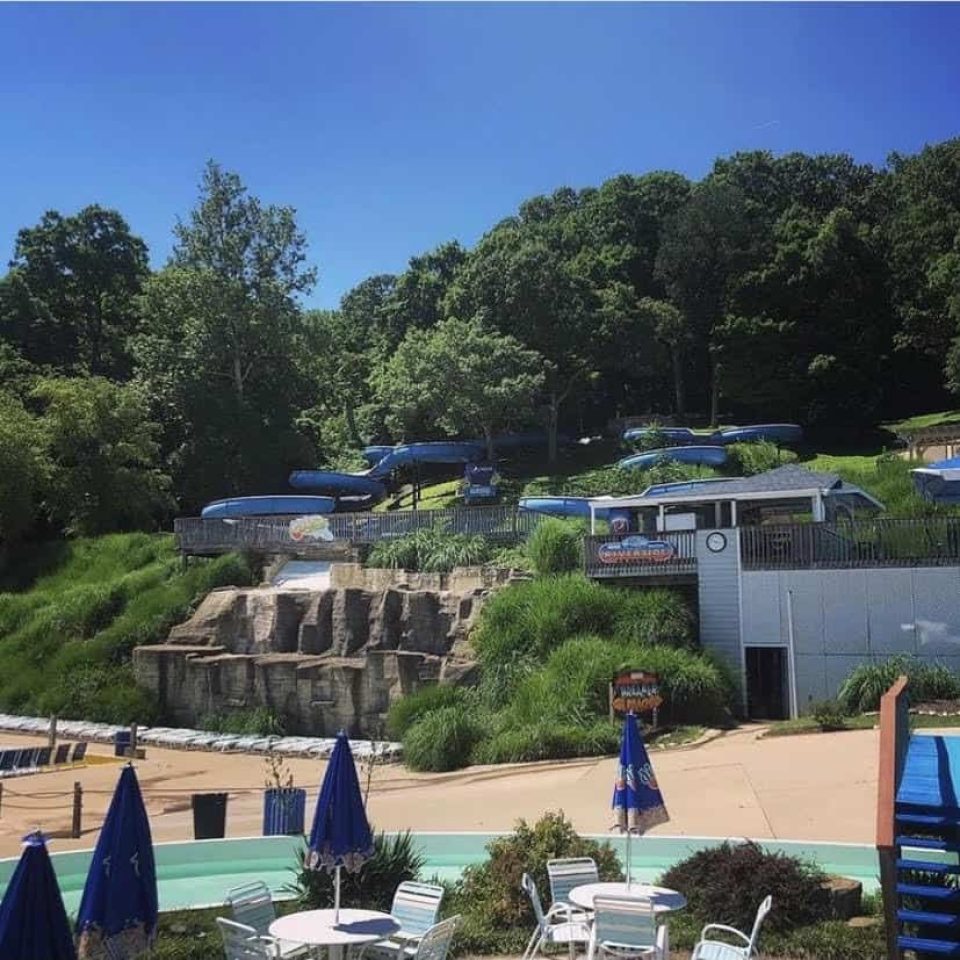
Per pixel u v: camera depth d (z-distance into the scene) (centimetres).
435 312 8550
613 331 7512
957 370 6644
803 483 3041
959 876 900
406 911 878
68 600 4116
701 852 1080
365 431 7712
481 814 1669
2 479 5041
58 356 7256
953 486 2503
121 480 5334
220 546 4162
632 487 5075
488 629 2839
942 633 2500
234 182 6575
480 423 6184
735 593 2730
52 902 531
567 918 880
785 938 921
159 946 947
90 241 7681
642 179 9969
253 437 6081
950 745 984
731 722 2455
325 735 2994
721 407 8100
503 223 11400
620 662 2483
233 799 2039
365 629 3184
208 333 6197
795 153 10075
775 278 7912
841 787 1627
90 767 2528
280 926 772
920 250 7812
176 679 3328
